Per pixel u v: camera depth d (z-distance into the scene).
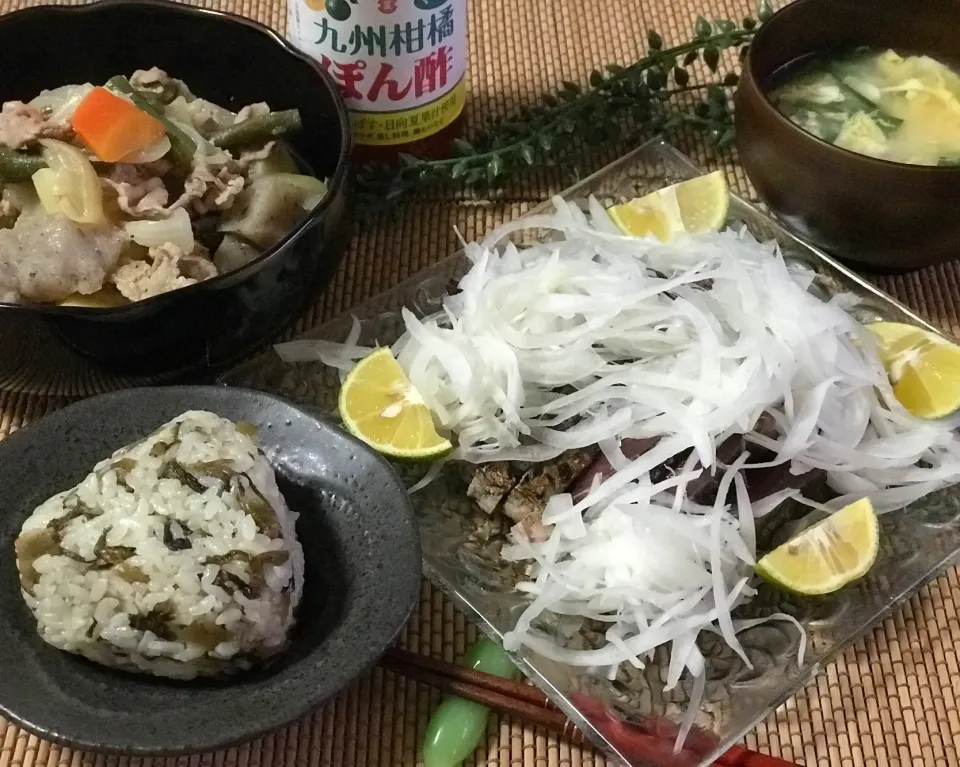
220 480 0.45
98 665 0.43
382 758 0.45
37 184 0.52
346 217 0.52
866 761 0.46
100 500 0.44
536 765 0.45
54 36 0.58
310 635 0.45
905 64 0.64
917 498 0.52
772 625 0.48
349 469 0.48
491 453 0.52
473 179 0.62
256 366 0.54
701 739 0.45
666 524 0.49
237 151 0.57
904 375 0.55
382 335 0.57
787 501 0.52
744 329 0.54
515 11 0.75
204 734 0.40
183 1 0.72
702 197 0.61
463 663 0.48
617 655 0.47
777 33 0.62
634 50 0.73
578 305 0.55
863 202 0.55
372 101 0.60
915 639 0.49
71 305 0.50
